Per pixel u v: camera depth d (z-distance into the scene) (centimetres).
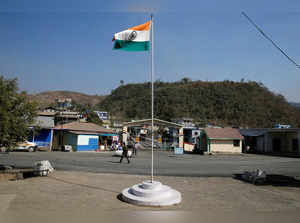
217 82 13788
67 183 1037
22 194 827
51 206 694
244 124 9512
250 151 4169
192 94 12644
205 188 1020
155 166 1817
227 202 792
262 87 12825
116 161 2084
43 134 3503
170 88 14038
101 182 1078
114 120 9219
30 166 1577
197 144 4297
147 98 13562
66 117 5006
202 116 10612
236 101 11112
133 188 789
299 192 976
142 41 877
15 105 1228
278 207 742
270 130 3941
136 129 5628
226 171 1606
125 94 16762
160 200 723
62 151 3316
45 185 984
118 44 878
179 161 2331
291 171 1662
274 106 10819
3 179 1108
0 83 1184
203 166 1892
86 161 1991
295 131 3669
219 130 4003
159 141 5369
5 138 1141
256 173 1182
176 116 10538
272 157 3083
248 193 941
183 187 1027
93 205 710
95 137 3759
